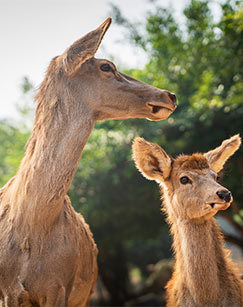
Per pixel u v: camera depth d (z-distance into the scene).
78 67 4.30
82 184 13.63
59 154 4.25
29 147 4.43
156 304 17.98
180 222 5.18
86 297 5.34
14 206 4.44
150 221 14.66
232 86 11.59
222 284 4.98
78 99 4.41
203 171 5.14
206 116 12.25
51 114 4.33
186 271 5.03
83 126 4.39
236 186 13.30
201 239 4.94
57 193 4.23
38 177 4.24
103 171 13.52
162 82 12.62
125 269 20.50
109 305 19.67
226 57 11.15
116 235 15.13
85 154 13.20
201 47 11.25
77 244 4.67
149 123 13.02
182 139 12.95
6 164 18.20
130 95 4.53
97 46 4.25
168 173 5.43
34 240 4.29
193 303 4.90
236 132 12.54
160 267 19.53
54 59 4.60
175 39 12.02
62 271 4.39
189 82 13.25
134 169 13.23
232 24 9.38
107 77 4.50
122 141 13.36
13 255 4.33
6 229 4.46
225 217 14.24
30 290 4.29
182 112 13.16
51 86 4.42
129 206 13.80
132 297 19.62
